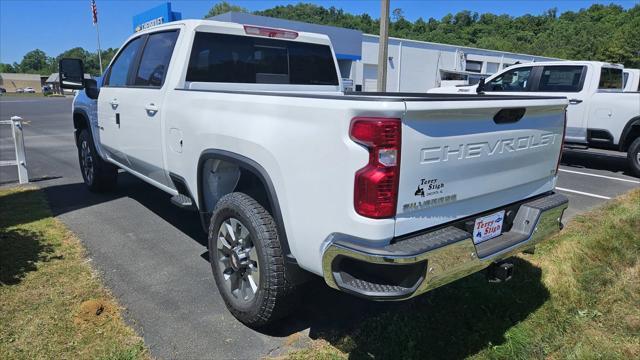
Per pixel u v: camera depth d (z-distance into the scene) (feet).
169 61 12.65
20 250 13.56
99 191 19.97
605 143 28.35
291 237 8.56
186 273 12.46
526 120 9.29
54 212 17.31
